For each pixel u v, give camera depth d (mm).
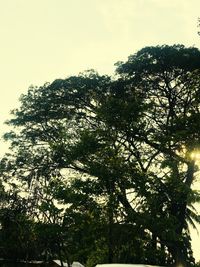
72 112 31578
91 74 30797
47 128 31953
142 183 22078
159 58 27109
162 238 22688
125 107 24500
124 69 28766
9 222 31953
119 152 24062
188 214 27203
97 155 23141
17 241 33500
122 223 21672
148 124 26484
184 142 25766
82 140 23625
